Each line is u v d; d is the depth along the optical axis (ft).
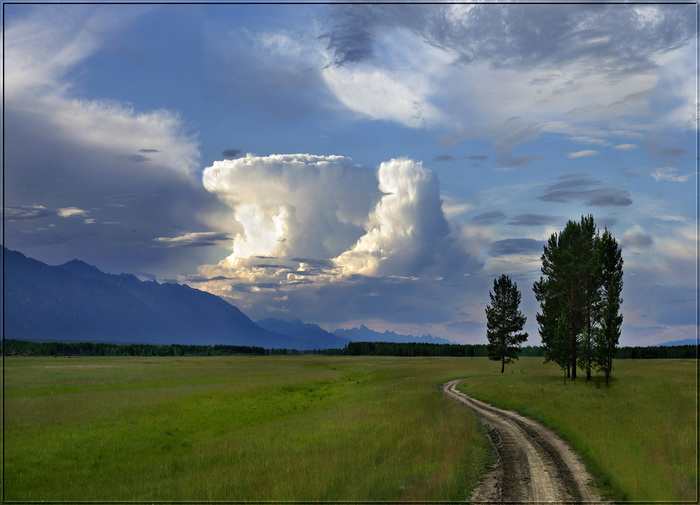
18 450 95.04
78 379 216.95
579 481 59.21
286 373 291.38
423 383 216.74
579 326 202.59
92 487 77.30
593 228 213.25
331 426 105.81
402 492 55.83
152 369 294.46
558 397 132.98
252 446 93.25
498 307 294.66
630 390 144.25
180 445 106.01
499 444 81.92
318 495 56.85
